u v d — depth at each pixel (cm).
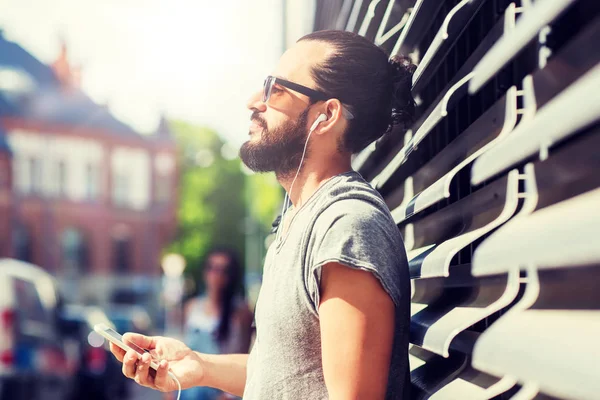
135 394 1452
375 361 120
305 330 131
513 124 104
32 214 4484
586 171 81
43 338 847
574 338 75
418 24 154
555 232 81
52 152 4603
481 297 118
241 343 459
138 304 5034
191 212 5412
